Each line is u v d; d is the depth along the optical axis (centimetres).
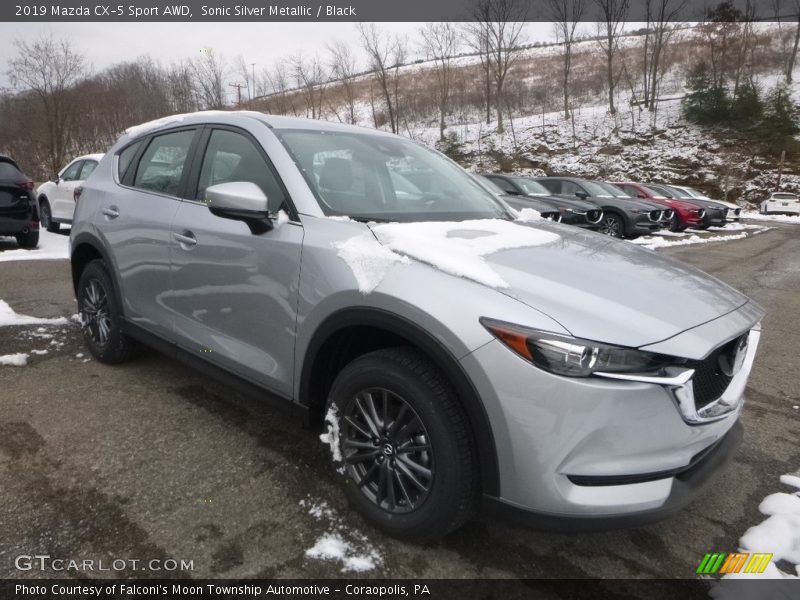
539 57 7581
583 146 3859
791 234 1697
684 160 3453
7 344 396
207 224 266
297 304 224
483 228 245
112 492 228
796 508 240
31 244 855
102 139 3441
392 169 290
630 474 170
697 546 214
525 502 174
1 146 3119
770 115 3522
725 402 193
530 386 167
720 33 4816
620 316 176
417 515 193
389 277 194
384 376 198
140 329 324
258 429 287
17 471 240
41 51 2812
